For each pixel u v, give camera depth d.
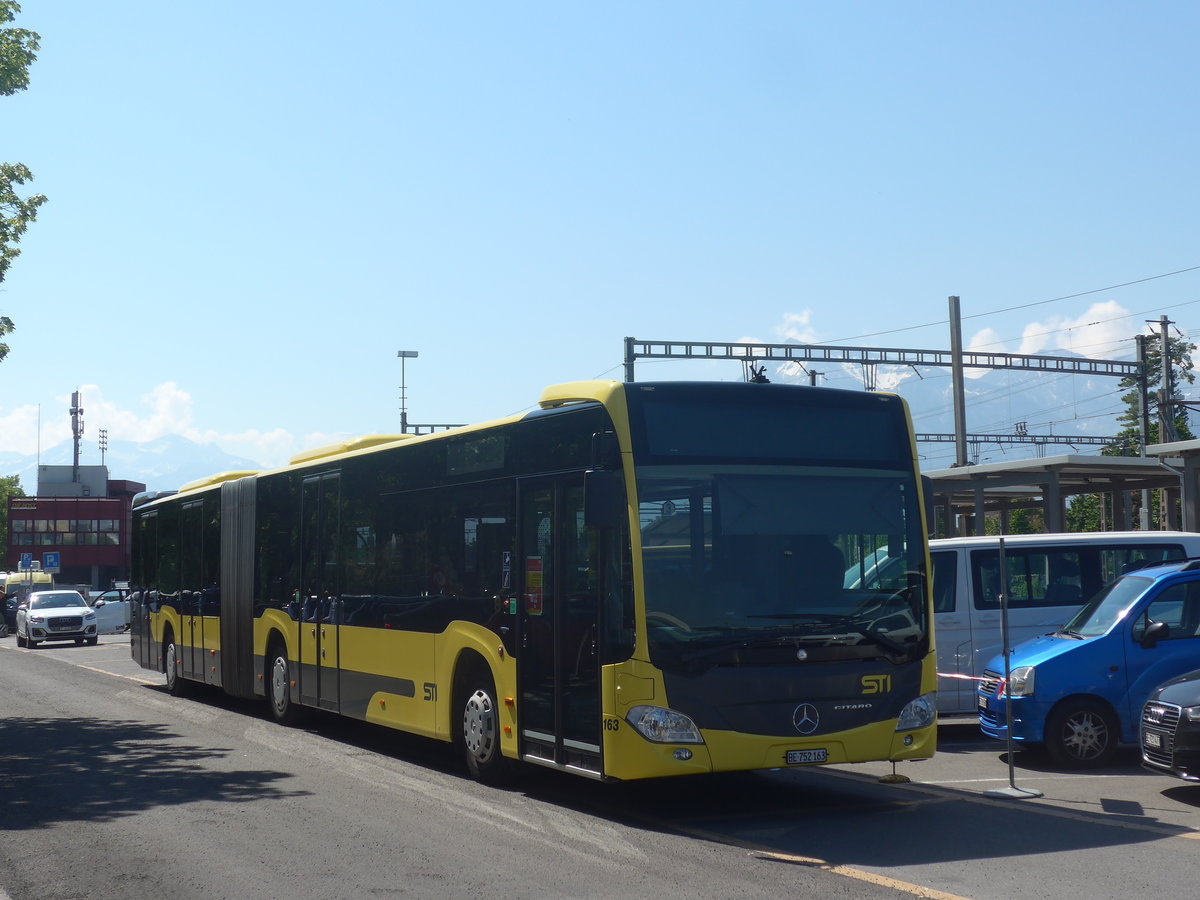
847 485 10.00
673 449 9.63
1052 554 14.86
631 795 10.93
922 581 10.05
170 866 8.26
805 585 9.66
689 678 9.23
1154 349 63.47
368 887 7.60
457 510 12.08
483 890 7.48
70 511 95.06
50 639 43.06
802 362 41.06
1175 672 12.25
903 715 9.73
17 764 13.35
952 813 9.85
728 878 7.70
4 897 7.46
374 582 13.84
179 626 21.50
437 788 11.38
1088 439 60.16
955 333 42.12
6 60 20.70
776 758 9.31
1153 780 11.49
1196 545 14.98
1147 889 7.32
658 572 9.35
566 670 10.09
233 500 18.92
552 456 10.52
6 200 21.34
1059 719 12.21
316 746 14.59
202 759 13.50
